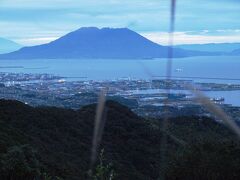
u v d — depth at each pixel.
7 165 10.20
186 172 8.23
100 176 3.34
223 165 8.48
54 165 17.00
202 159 8.35
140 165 20.45
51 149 24.70
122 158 22.89
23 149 11.60
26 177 10.32
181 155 8.35
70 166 19.69
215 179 8.34
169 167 8.08
